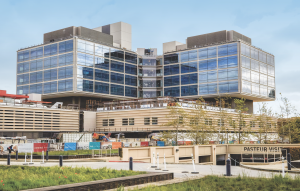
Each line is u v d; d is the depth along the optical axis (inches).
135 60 4128.9
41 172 839.1
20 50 3949.3
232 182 709.3
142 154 1596.9
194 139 2428.6
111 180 642.8
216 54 3772.1
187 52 3969.0
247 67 3762.3
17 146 1633.9
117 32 4136.3
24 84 3875.5
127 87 3988.7
